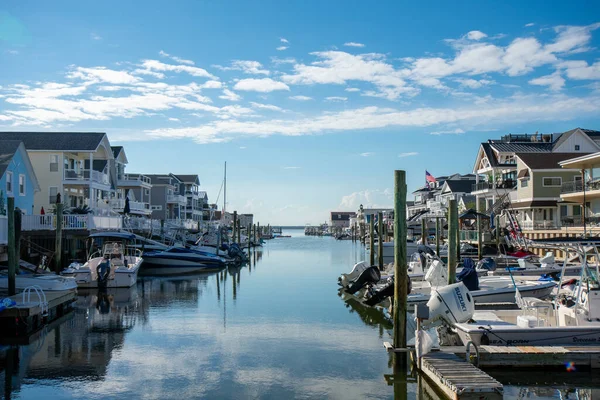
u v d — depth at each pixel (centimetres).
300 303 2588
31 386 1336
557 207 5016
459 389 1161
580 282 1543
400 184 1552
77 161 5091
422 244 4675
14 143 3462
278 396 1277
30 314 1803
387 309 2403
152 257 4281
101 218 3756
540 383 1338
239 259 4972
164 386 1341
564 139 5900
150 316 2231
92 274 3084
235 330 1961
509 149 6031
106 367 1493
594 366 1377
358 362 1548
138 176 6906
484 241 4584
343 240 13425
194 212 10356
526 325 1512
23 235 3166
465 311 1584
